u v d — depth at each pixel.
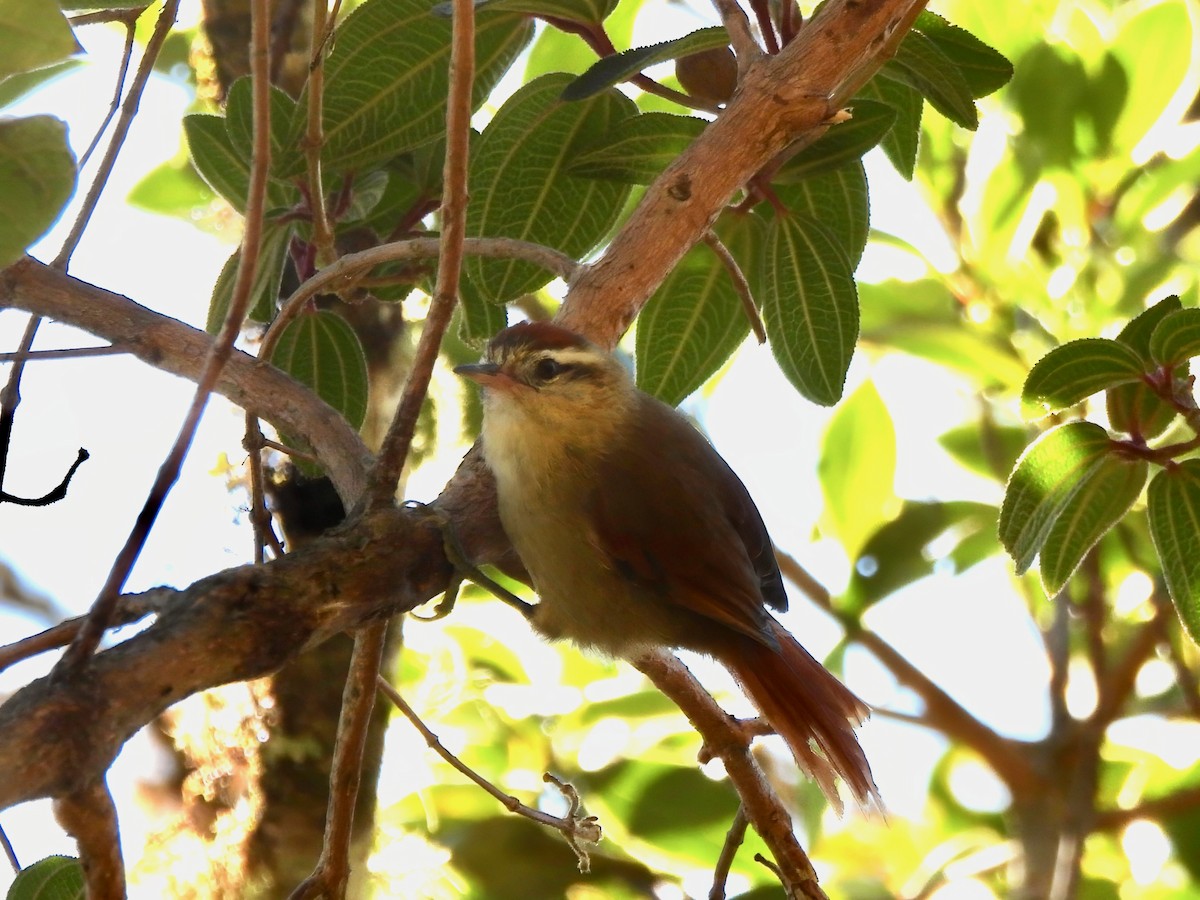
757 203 8.00
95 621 4.18
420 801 11.10
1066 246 10.89
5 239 4.57
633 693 11.78
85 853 4.18
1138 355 7.00
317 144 6.90
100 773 4.10
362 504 5.24
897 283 11.45
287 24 9.87
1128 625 11.60
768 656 7.57
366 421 9.80
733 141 6.49
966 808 12.77
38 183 4.62
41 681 4.19
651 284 6.61
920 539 11.91
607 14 7.41
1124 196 10.87
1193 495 7.08
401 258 6.93
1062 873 9.80
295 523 9.08
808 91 6.41
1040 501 7.16
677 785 11.18
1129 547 11.12
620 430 7.61
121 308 6.62
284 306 6.78
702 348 8.42
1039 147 10.75
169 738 10.09
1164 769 11.33
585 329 6.43
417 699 10.93
